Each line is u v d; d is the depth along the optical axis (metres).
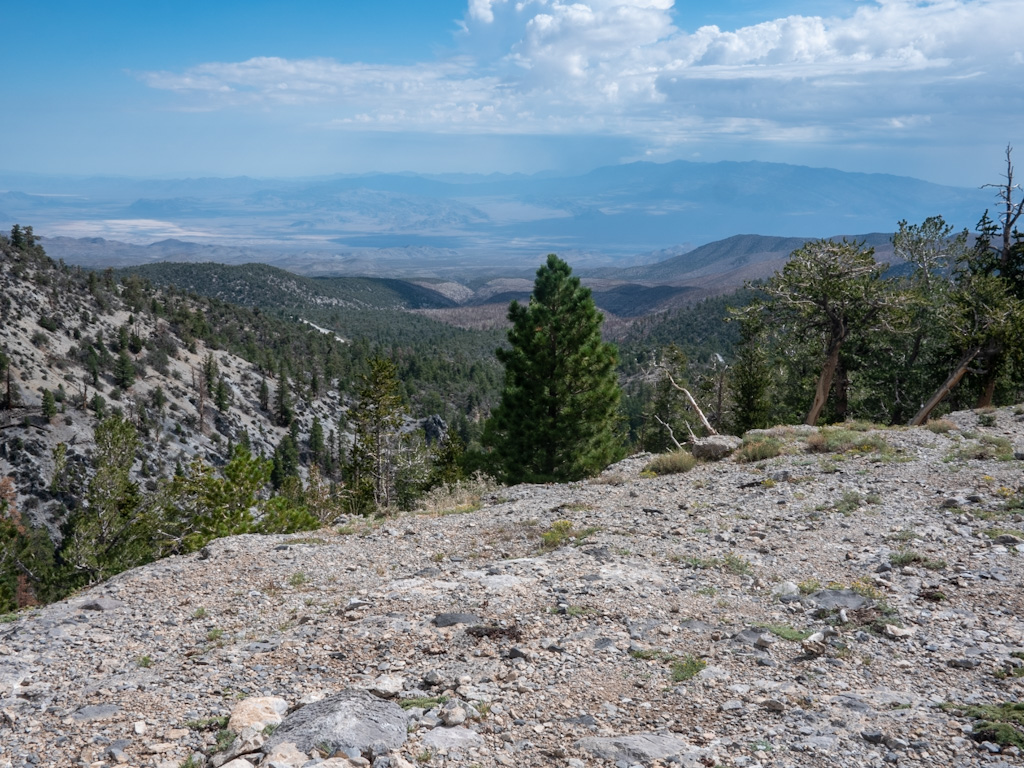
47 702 7.11
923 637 7.68
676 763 5.27
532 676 7.16
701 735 5.80
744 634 8.02
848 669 7.00
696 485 17.66
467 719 6.22
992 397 39.66
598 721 6.16
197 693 7.13
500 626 8.64
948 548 10.90
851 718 5.91
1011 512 12.53
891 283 37.19
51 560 66.56
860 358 39.16
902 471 16.77
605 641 7.99
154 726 6.39
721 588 9.84
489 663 7.58
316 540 14.20
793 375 44.28
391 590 10.55
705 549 11.88
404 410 51.78
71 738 6.22
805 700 6.28
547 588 10.08
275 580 11.62
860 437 21.17
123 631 9.45
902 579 9.66
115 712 6.73
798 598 9.22
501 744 5.78
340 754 5.52
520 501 17.83
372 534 14.54
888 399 40.94
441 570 11.66
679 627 8.45
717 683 6.81
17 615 10.88
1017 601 8.52
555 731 6.00
